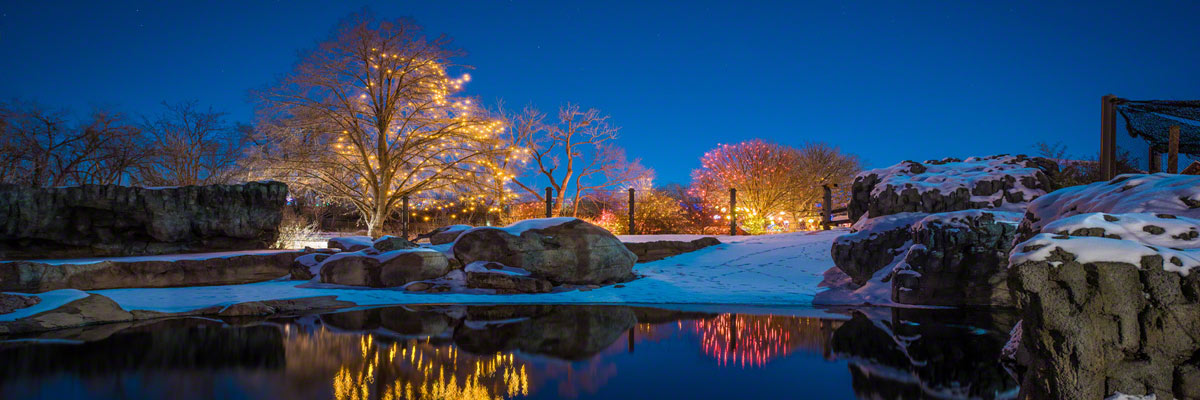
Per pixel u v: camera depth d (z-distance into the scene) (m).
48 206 12.97
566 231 13.08
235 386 4.73
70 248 13.28
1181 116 9.72
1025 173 12.43
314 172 23.89
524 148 27.56
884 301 10.45
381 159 23.27
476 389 4.73
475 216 29.23
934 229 10.22
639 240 17.64
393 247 13.93
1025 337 3.39
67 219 13.22
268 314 9.08
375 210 23.39
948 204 12.36
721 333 7.49
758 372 5.39
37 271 10.24
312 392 4.57
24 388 4.64
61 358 5.77
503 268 12.47
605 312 9.48
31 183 20.03
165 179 25.14
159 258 12.08
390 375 5.16
